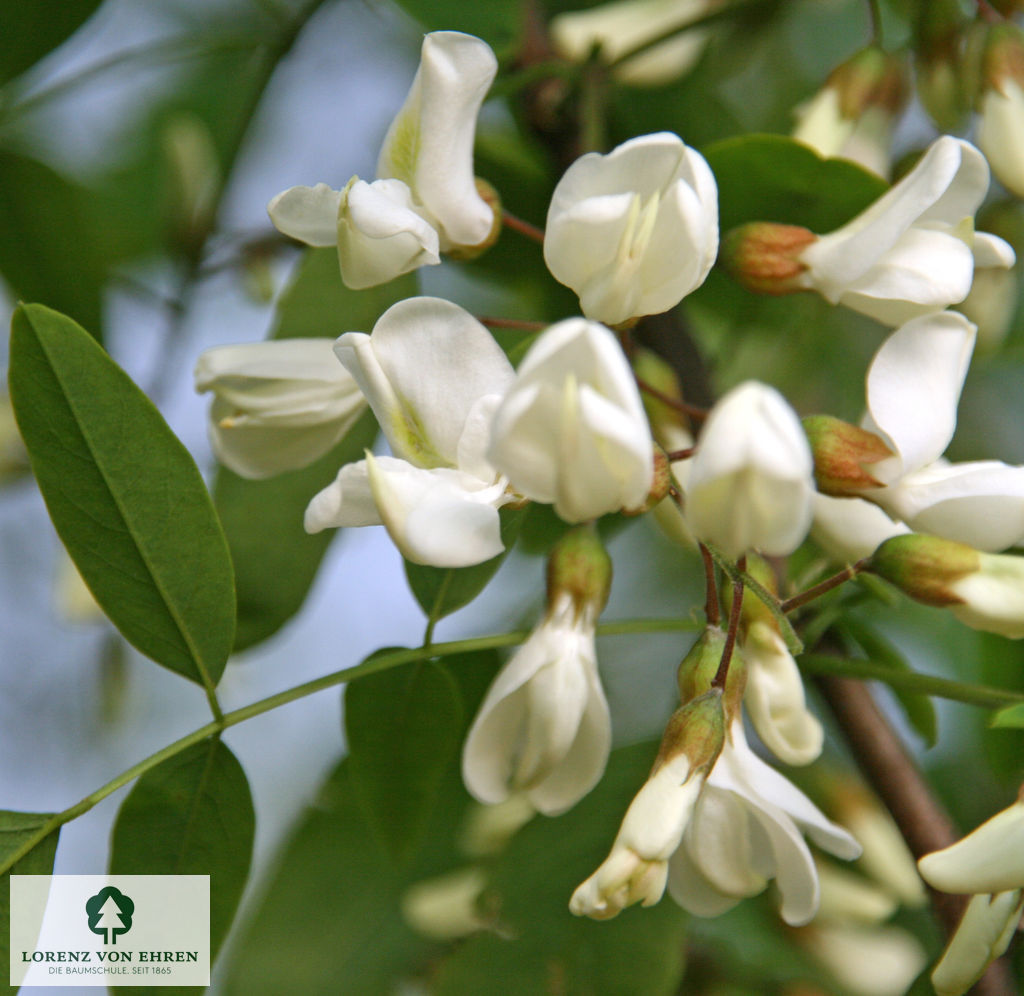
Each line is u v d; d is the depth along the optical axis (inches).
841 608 15.8
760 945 16.9
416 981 16.6
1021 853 14.6
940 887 14.6
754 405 14.0
